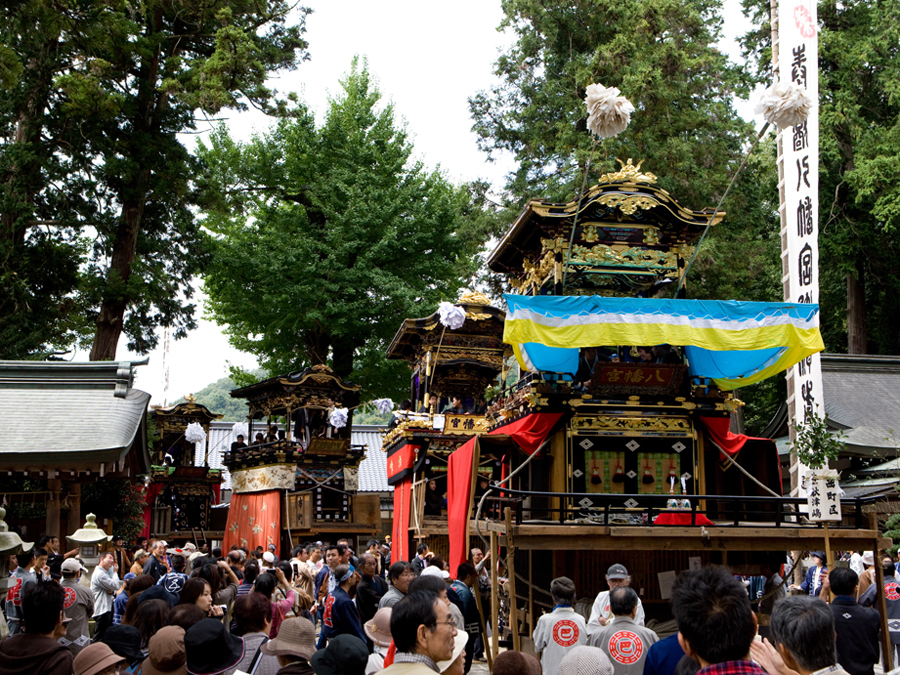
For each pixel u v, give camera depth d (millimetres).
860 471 22312
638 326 12984
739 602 3975
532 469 16016
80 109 25453
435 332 25016
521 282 19750
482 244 33062
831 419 22953
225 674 6223
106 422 19703
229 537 33750
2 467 17594
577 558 14992
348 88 38844
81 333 33469
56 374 22000
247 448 32938
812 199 15672
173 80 28031
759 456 16391
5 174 27172
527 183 30906
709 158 28078
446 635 4742
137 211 29203
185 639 5754
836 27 31734
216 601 9594
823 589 11594
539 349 15555
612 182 16875
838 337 35094
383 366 36594
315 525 30266
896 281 30625
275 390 33156
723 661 3891
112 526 24266
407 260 36625
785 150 16125
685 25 29531
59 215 27859
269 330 36469
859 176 27641
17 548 8641
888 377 26234
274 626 9594
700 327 13109
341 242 35562
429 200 37000
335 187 35969
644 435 15922
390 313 35750
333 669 5305
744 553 15492
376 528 31641
